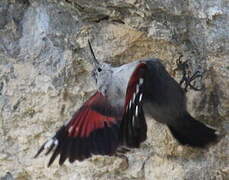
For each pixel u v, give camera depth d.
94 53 11.57
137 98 9.23
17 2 12.02
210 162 11.12
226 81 10.93
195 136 10.44
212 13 10.83
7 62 11.98
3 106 11.93
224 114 11.06
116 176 11.57
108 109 9.85
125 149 10.74
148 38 11.30
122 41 11.45
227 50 10.84
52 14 11.78
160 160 11.35
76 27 11.66
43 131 11.80
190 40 11.17
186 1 10.98
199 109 11.14
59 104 11.72
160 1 10.98
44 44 11.83
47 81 11.74
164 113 10.16
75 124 9.80
